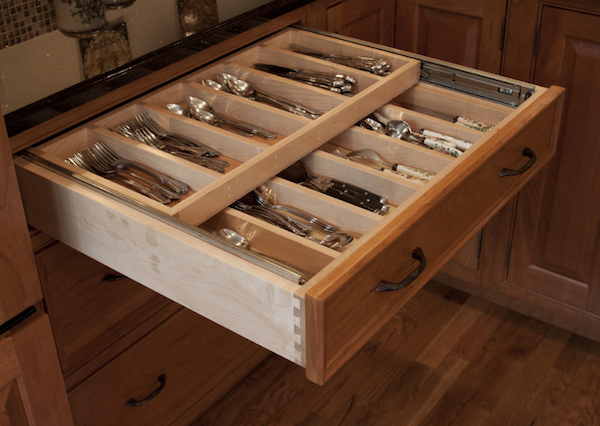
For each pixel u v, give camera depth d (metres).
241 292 0.94
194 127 1.31
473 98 1.46
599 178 1.71
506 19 1.69
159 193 1.18
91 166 1.23
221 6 1.57
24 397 1.24
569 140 1.72
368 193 1.22
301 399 1.82
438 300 2.12
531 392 1.80
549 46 1.65
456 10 1.76
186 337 1.58
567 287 1.90
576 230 1.81
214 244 0.97
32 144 1.21
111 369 1.42
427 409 1.76
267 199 1.24
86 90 1.26
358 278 0.90
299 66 1.56
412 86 1.53
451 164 1.12
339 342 0.92
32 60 1.33
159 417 1.61
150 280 1.08
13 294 1.14
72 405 1.38
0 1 1.39
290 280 0.89
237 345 1.77
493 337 1.98
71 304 1.29
